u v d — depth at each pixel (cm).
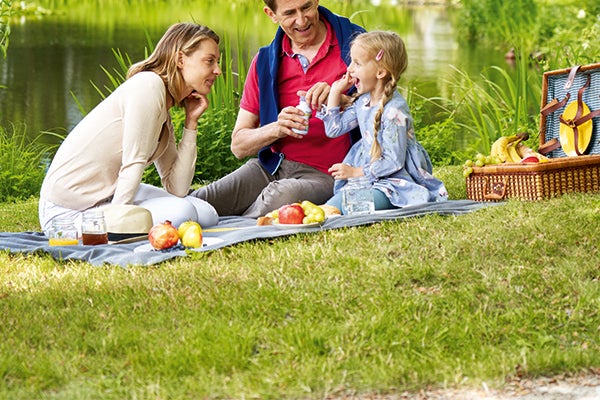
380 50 677
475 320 421
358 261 509
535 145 1015
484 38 2545
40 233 673
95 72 1864
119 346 403
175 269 520
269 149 734
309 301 449
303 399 354
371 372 370
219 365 379
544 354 384
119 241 607
